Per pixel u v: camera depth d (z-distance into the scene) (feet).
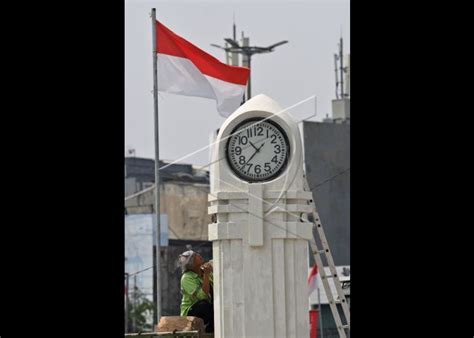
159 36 96.48
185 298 91.15
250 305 88.33
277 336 88.33
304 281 88.63
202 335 88.07
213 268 89.25
